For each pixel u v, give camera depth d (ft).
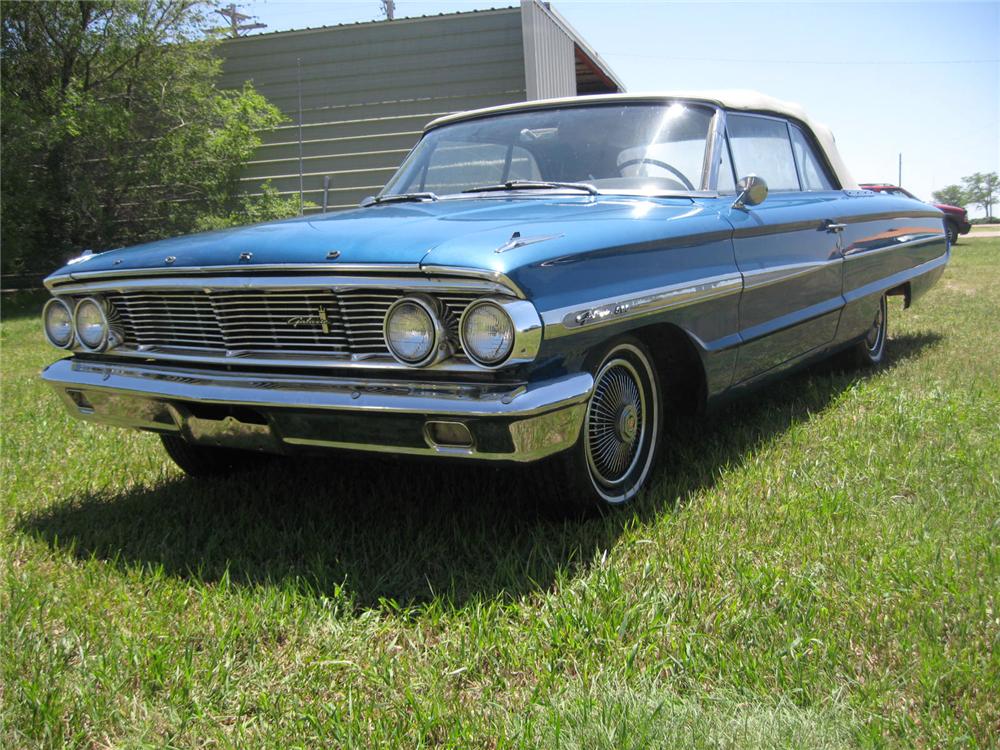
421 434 8.65
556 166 12.77
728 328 12.01
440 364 8.57
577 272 9.09
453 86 42.98
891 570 8.47
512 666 7.24
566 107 13.58
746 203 12.53
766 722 6.16
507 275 8.16
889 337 22.33
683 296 10.67
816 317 14.55
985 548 8.91
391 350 8.64
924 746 6.05
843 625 7.59
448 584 8.79
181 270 9.95
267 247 9.53
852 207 16.19
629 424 10.55
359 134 44.91
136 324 10.76
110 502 11.82
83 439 14.84
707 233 11.39
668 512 10.19
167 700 6.90
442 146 14.12
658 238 10.41
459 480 11.68
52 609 8.50
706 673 6.95
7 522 11.11
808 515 9.91
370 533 10.18
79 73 49.67
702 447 12.87
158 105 47.83
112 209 48.34
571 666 7.26
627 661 7.07
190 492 12.14
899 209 18.48
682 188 12.16
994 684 6.58
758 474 11.38
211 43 47.06
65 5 46.98
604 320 9.25
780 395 16.08
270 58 46.42
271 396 9.21
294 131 46.01
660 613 7.80
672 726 6.14
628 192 11.99
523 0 39.86
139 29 47.39
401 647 7.68
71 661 7.61
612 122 13.08
